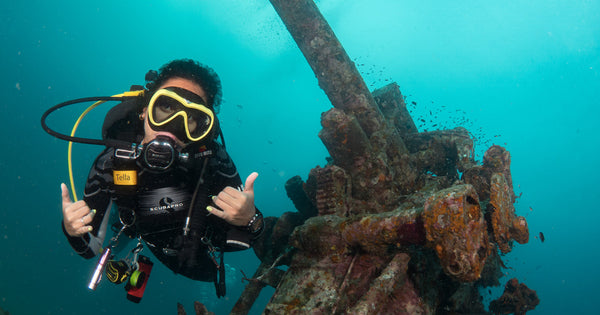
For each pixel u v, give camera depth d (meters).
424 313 2.58
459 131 4.34
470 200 2.26
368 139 3.82
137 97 1.62
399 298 2.60
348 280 2.63
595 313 33.72
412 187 4.05
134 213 1.75
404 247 2.72
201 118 1.55
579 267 35.69
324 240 2.85
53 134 1.63
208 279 2.36
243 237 1.66
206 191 1.62
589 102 37.41
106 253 1.71
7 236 23.12
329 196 3.34
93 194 1.69
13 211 26.61
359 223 2.71
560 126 38.56
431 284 2.87
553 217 37.69
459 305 2.99
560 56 38.00
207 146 1.62
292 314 2.47
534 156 39.38
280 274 3.57
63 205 1.46
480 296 3.51
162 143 1.43
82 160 36.31
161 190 1.72
